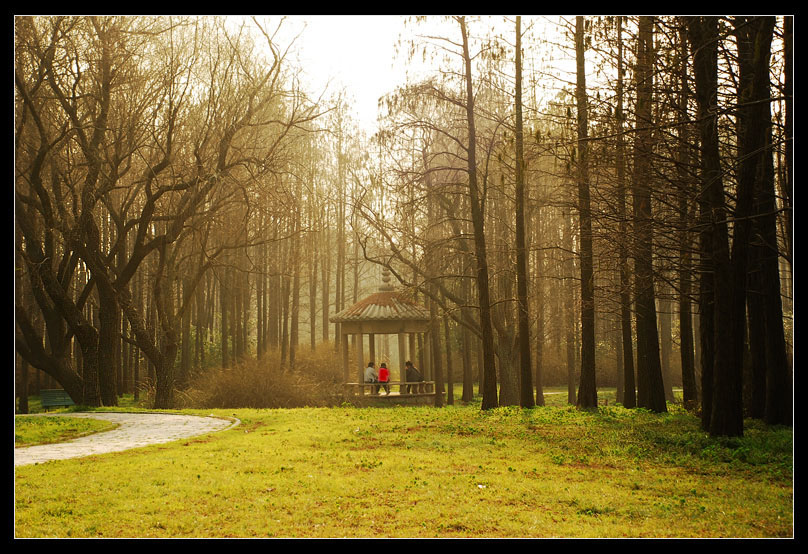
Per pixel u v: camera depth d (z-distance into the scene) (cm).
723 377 1438
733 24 1523
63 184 3216
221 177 2873
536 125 2459
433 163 2984
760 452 1262
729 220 1423
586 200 1905
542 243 2731
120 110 2902
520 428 1786
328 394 3238
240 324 4325
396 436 1652
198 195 2919
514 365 3098
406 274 3662
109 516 842
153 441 1617
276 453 1351
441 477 1098
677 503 928
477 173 2509
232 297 4294
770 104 1547
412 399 3173
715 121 1463
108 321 3091
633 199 1911
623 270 1873
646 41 1642
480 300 2389
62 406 3353
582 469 1195
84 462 1255
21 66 2614
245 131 3173
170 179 3275
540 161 2633
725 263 1431
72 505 893
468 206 3109
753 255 1764
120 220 3059
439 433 1717
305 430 1772
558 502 941
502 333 3066
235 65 3052
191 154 3241
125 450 1441
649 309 2250
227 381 3203
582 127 1767
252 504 908
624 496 966
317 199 4506
